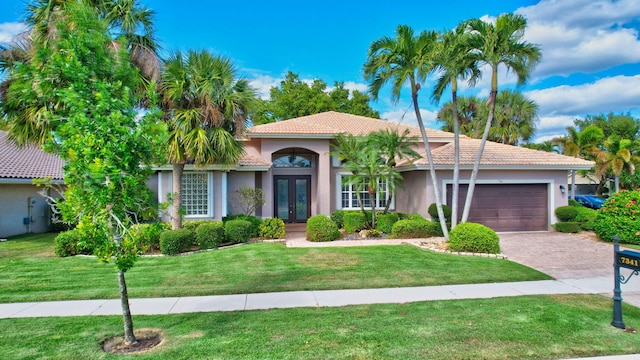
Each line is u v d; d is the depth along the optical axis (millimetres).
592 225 16562
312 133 18578
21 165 18219
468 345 5426
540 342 5555
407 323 6297
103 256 5086
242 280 9297
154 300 7820
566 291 8367
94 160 4754
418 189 18547
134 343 5535
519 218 18359
